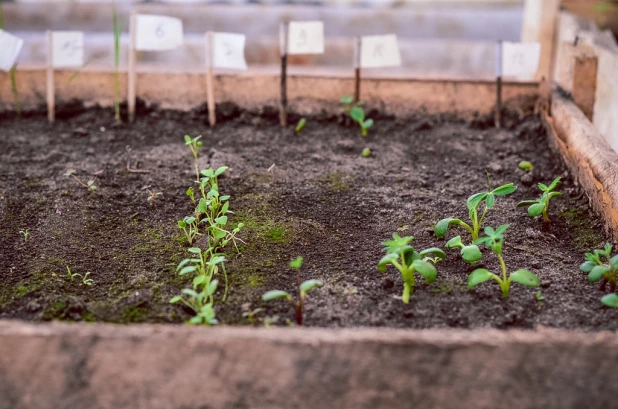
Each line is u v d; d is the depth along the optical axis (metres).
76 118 1.73
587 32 1.74
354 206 1.52
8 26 2.10
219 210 1.50
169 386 1.25
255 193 1.54
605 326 1.32
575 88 1.66
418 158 1.63
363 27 2.12
